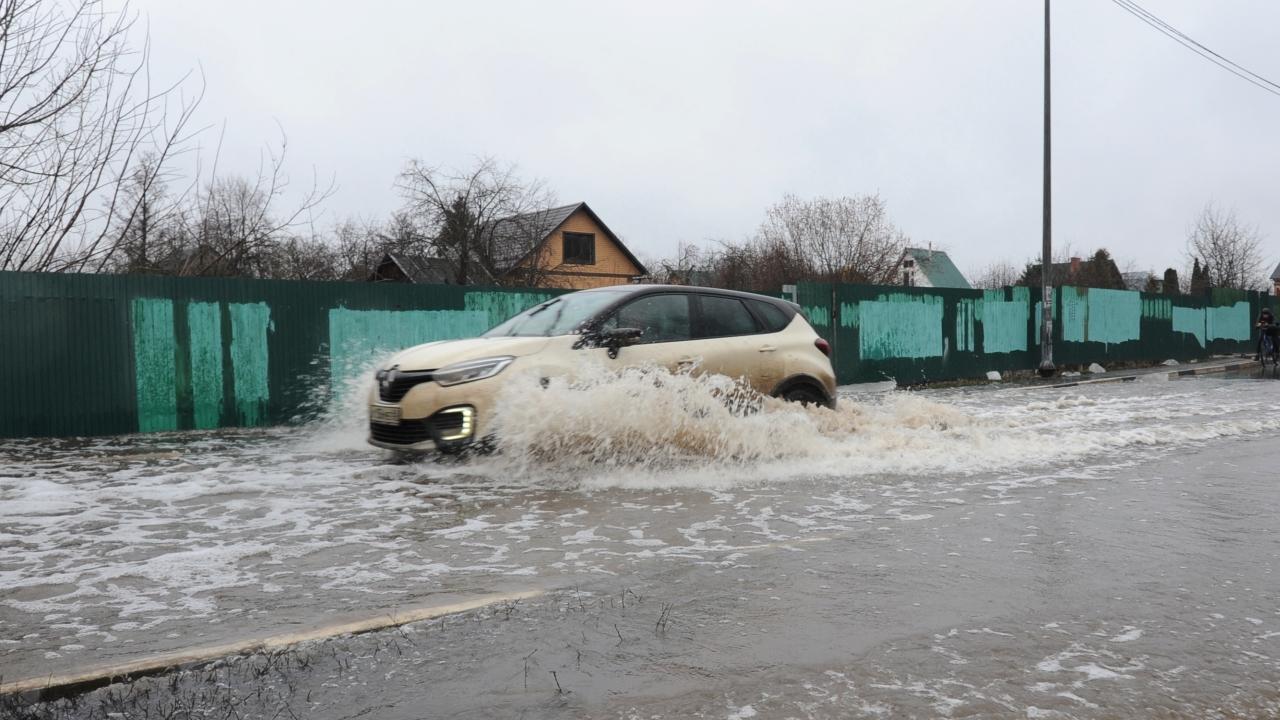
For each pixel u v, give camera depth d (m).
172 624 3.42
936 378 18.75
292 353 11.19
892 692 2.81
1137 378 20.03
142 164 10.95
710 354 7.82
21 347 9.52
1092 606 3.66
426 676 2.92
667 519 5.30
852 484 6.46
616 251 40.09
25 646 3.18
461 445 6.80
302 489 6.26
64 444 9.09
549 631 3.34
